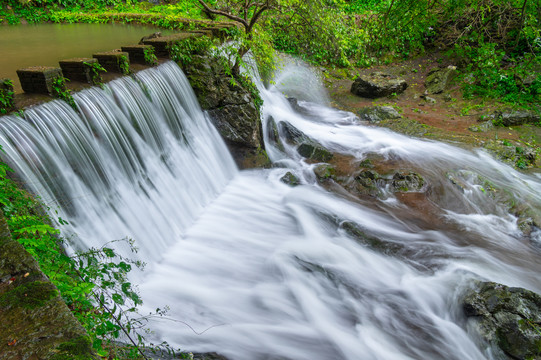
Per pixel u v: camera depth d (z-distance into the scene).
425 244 7.64
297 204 8.74
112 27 14.77
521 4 6.38
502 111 13.23
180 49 9.27
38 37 12.38
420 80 16.45
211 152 9.41
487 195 9.22
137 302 3.66
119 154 6.84
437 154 11.15
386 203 8.97
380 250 7.43
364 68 17.38
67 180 5.71
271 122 11.48
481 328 5.55
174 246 7.16
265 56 11.13
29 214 4.44
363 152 11.33
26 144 5.19
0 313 2.22
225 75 10.04
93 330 3.18
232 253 7.12
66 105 6.03
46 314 2.22
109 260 5.64
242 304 5.94
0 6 15.07
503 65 14.27
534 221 8.36
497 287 5.99
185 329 5.27
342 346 5.39
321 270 6.80
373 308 6.09
